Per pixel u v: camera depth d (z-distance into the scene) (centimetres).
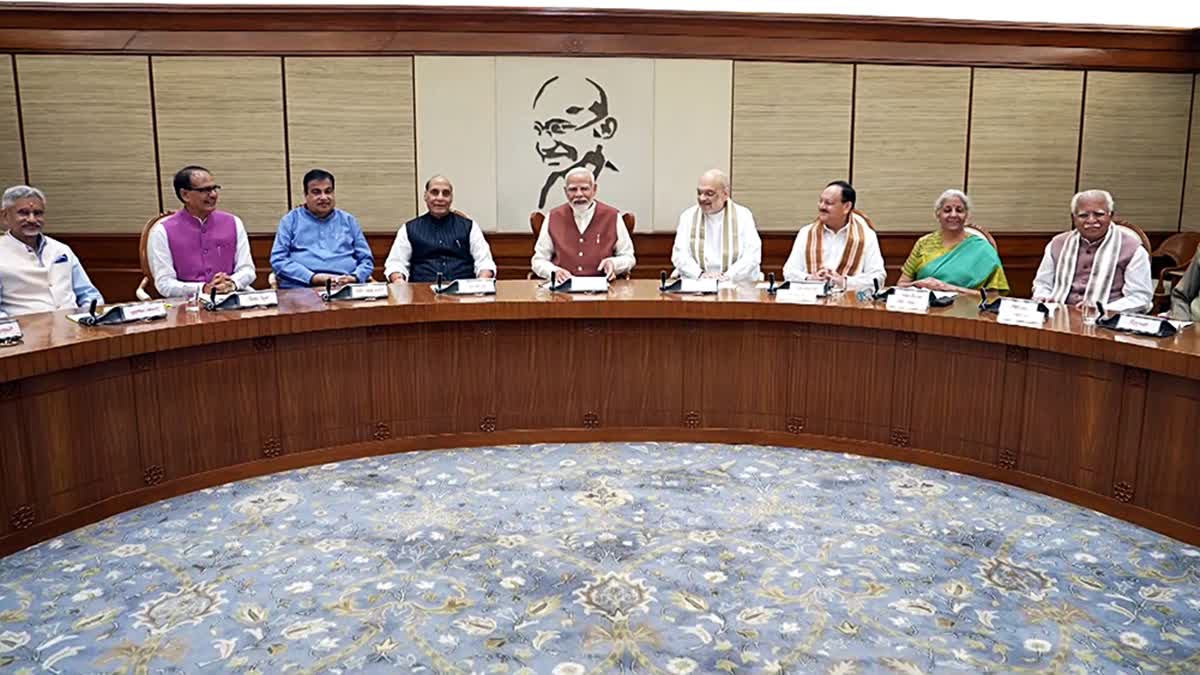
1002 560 296
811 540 312
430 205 492
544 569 289
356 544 308
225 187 655
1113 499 333
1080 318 363
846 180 701
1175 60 716
